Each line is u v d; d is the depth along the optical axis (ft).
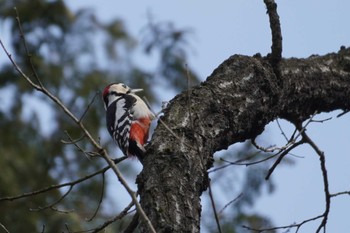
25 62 61.52
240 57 28.09
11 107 60.75
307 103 30.04
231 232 41.22
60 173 57.77
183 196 22.35
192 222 21.91
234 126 26.22
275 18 28.12
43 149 59.11
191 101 25.77
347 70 31.53
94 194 55.42
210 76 27.45
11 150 58.90
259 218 42.19
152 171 22.95
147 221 19.22
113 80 60.59
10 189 55.62
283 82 28.48
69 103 60.13
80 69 61.62
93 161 57.00
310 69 30.12
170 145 23.76
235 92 26.71
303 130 26.99
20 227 53.16
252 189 42.83
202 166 22.56
